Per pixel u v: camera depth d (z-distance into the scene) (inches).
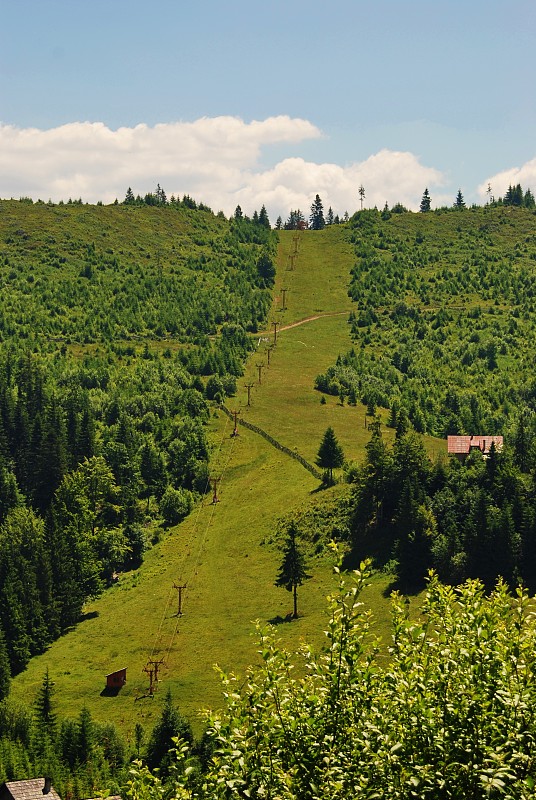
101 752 3631.9
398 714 1017.5
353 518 5807.1
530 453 5713.6
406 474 5620.1
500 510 4926.2
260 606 5191.9
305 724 1023.6
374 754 959.0
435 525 4987.7
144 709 4215.1
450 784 935.7
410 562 4918.8
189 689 4345.5
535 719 977.5
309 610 4963.1
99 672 4712.1
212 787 1011.9
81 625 5423.2
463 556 4795.8
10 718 4015.8
